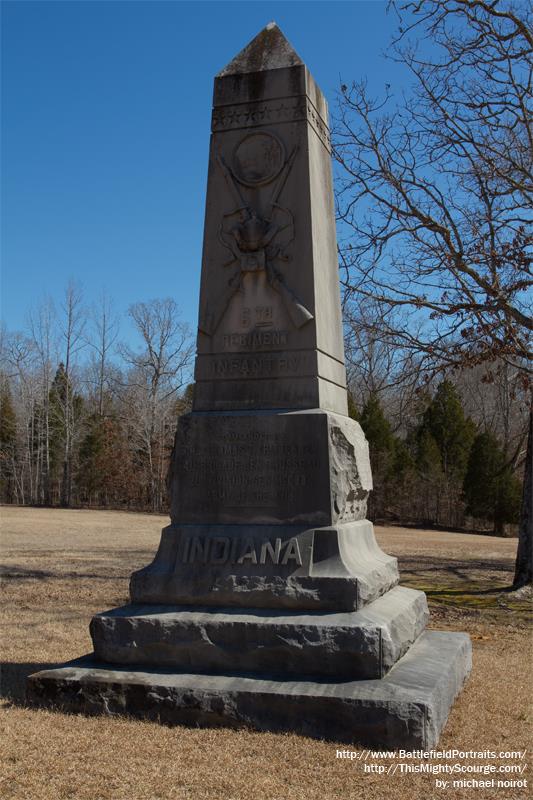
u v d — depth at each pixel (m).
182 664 6.81
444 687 6.62
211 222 8.09
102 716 6.48
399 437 42.31
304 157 7.90
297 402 7.54
